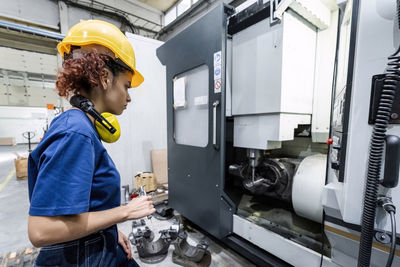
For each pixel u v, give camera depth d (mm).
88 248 606
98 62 567
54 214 440
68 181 461
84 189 483
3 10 3932
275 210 1609
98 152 575
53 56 5441
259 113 1243
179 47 1612
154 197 2312
